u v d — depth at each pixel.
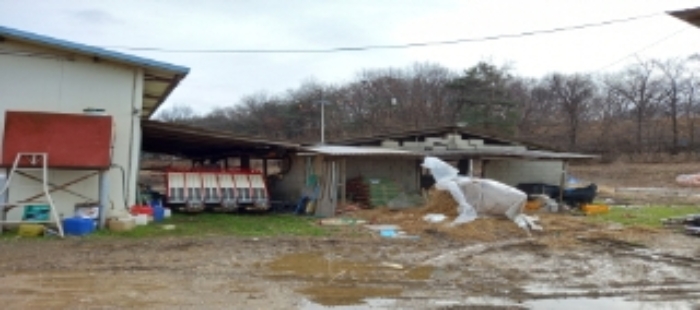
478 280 7.97
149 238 10.62
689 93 52.81
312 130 60.06
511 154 18.23
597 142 50.16
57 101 11.76
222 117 69.75
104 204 11.45
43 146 10.95
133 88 12.54
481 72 51.31
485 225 13.16
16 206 10.98
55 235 10.37
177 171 16.23
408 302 6.67
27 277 7.25
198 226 12.66
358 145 21.20
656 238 12.39
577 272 8.72
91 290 6.71
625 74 58.41
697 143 44.78
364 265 8.82
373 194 17.12
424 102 60.81
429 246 10.78
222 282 7.38
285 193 19.22
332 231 12.38
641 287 7.80
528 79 64.06
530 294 7.27
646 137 49.12
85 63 12.05
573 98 56.81
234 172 16.83
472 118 49.03
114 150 12.29
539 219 14.65
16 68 11.45
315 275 8.00
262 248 10.04
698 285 7.96
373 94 63.47
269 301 6.53
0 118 11.26
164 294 6.64
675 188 30.31
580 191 19.50
